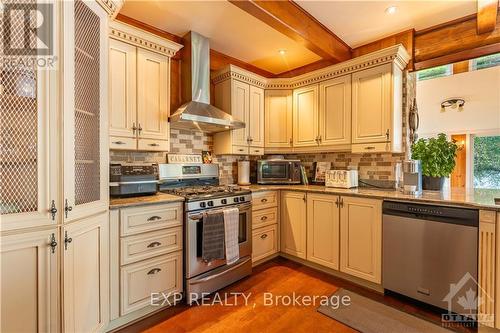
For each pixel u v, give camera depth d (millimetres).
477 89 3617
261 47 2920
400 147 2586
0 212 1097
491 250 1635
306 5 2125
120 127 2117
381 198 2168
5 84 1127
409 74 2693
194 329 1748
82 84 1466
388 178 2732
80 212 1397
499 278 1606
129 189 2049
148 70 2303
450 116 3852
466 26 2287
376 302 2068
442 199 1896
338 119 2836
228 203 2385
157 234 1939
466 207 1736
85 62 1495
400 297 2141
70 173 1317
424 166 2484
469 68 3309
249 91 3176
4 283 1106
